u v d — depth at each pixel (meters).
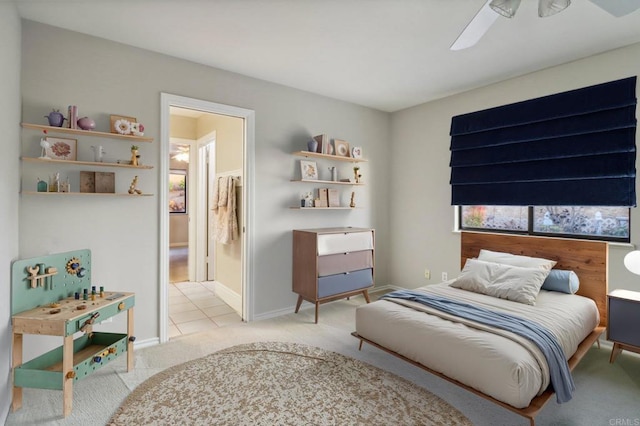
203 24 2.53
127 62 2.84
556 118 3.22
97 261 2.72
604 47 2.86
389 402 2.16
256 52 2.99
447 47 2.87
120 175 2.81
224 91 3.36
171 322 3.61
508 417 2.02
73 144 2.59
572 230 3.30
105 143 2.74
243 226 3.63
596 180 3.04
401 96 4.19
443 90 3.96
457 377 2.07
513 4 1.66
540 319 2.35
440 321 2.34
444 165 4.26
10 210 2.13
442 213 4.29
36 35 2.47
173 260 7.45
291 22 2.49
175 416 2.01
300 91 3.94
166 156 3.03
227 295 4.31
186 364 2.64
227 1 2.23
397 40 2.76
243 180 3.60
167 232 3.05
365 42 2.79
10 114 2.13
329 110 4.21
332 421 1.97
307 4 2.26
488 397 1.92
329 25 2.53
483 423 1.96
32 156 2.44
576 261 3.04
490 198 3.79
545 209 3.49
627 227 2.96
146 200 2.94
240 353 2.84
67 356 2.03
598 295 2.92
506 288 2.85
